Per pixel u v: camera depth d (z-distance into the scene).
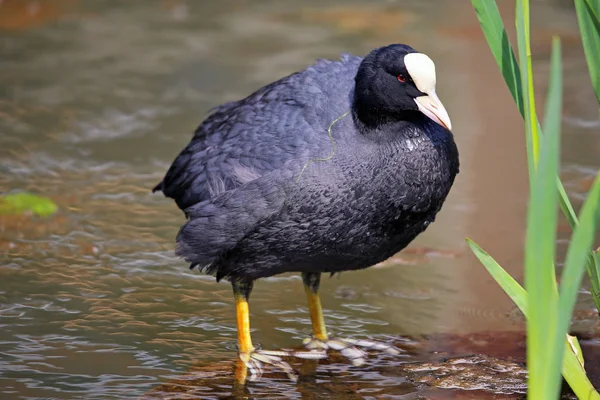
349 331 9.72
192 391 8.39
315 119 8.66
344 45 19.67
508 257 11.42
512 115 16.06
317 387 8.55
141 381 8.53
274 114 8.88
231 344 9.39
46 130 15.25
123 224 12.24
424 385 8.56
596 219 6.66
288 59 18.75
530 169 6.73
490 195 13.27
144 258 11.31
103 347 9.17
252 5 23.36
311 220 8.41
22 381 8.41
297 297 10.59
